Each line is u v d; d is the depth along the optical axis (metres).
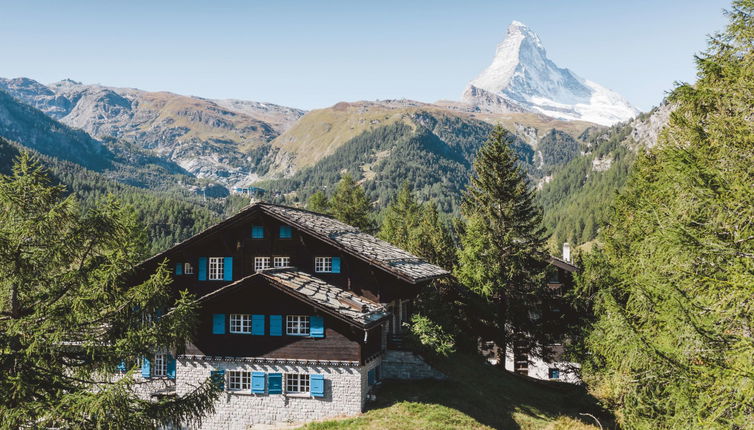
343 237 34.47
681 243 12.70
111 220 17.36
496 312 41.75
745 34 15.42
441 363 34.59
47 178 16.58
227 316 29.61
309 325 28.50
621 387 18.98
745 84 15.04
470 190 46.47
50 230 15.95
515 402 32.16
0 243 14.84
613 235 31.05
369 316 28.78
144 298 17.38
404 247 58.78
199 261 34.41
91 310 16.36
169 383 31.16
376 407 27.83
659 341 15.28
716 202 12.61
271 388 28.34
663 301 14.71
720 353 12.66
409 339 32.72
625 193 29.98
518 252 41.41
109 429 14.71
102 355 16.42
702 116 16.77
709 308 12.81
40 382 15.24
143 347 17.05
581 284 34.62
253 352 29.02
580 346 35.84
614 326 17.66
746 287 11.52
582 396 36.47
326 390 27.70
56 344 15.87
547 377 48.50
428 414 26.84
